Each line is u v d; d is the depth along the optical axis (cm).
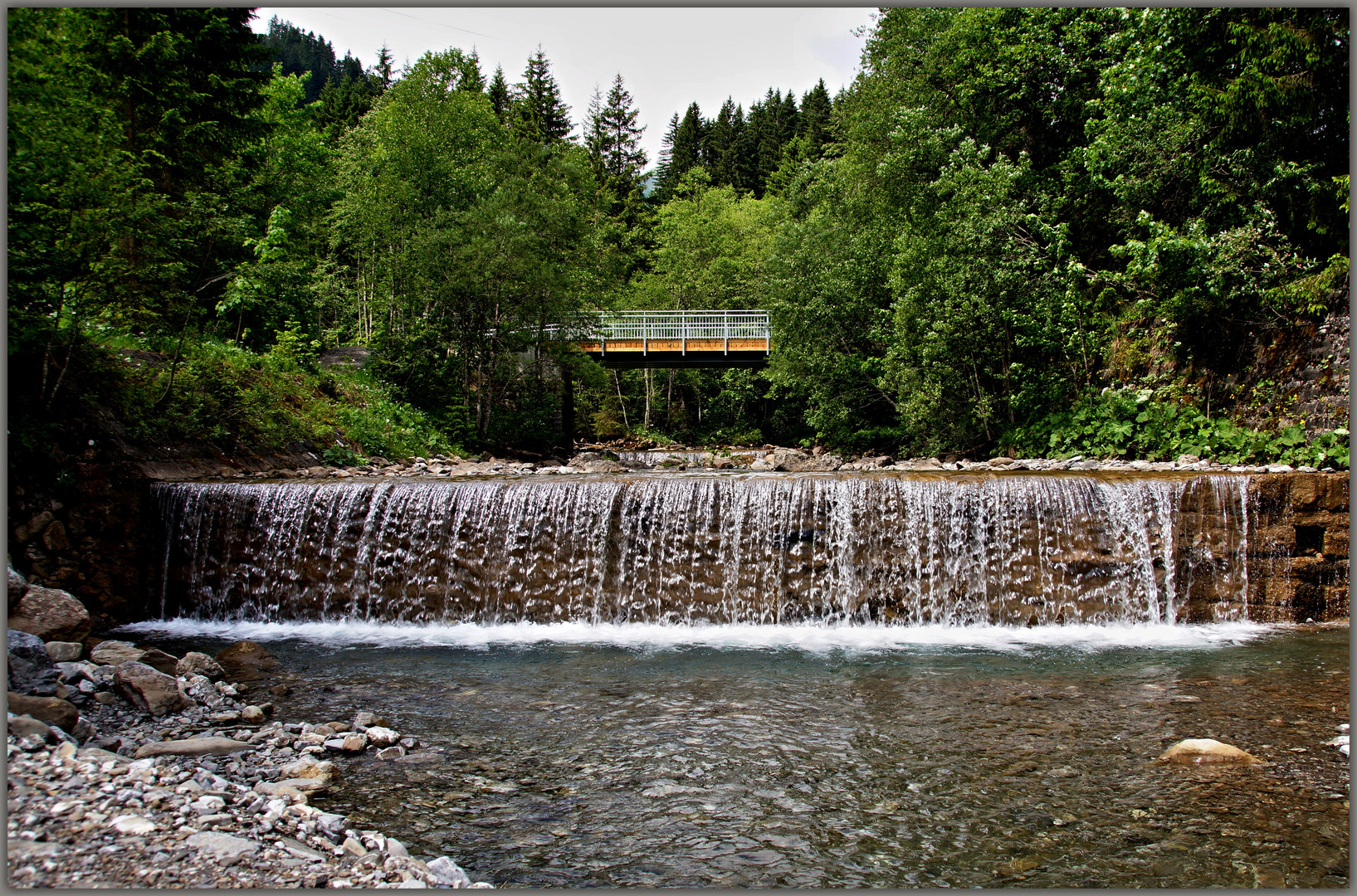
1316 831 465
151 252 1294
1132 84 1623
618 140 6662
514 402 2842
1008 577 1101
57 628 707
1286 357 1392
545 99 6250
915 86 2380
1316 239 1444
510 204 2642
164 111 1848
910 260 2016
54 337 1140
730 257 4712
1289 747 598
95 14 1614
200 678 725
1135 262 1506
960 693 761
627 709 720
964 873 427
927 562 1114
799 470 2194
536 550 1156
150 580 1168
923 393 2000
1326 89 1328
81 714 607
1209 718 666
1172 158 1575
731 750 615
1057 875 422
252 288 1686
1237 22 1383
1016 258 1861
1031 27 2050
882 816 498
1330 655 888
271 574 1168
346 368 2420
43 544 1060
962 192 1905
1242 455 1366
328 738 627
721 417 4638
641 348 3092
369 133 3562
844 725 671
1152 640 980
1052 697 741
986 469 1647
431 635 1055
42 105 1110
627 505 1153
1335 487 1062
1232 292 1419
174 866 347
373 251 2845
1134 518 1094
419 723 680
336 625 1133
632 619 1144
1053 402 1800
